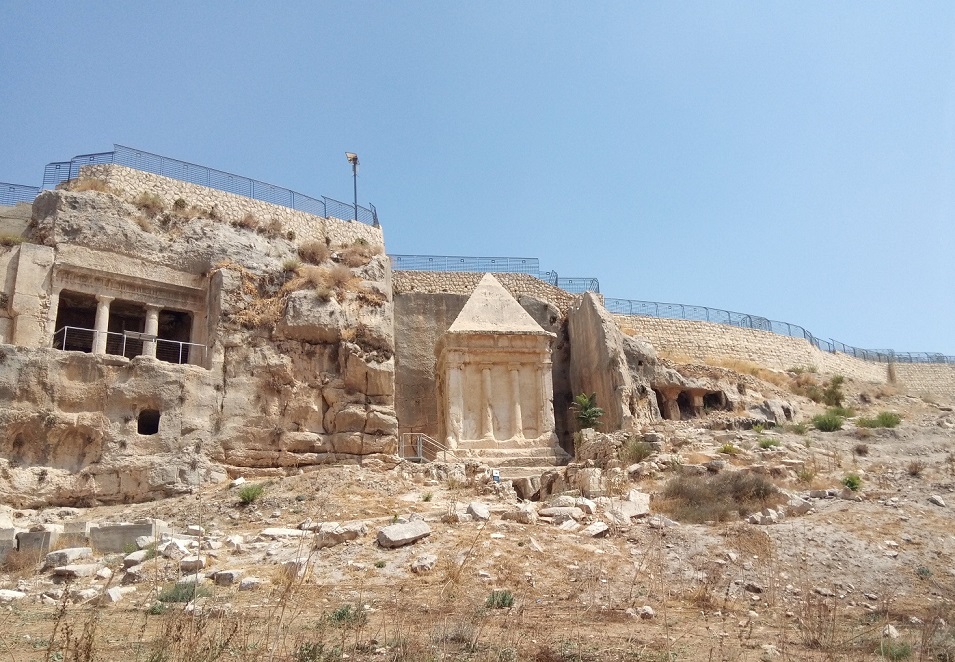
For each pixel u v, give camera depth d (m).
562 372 43.50
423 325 42.19
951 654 11.12
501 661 10.36
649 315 52.41
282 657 10.36
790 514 20.05
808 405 46.16
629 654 10.94
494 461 33.12
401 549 17.23
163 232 32.47
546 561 16.48
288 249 35.06
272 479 26.50
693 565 16.52
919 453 26.55
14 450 25.47
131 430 27.12
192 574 15.75
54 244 29.59
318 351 31.91
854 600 15.20
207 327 31.25
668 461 24.78
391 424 31.48
